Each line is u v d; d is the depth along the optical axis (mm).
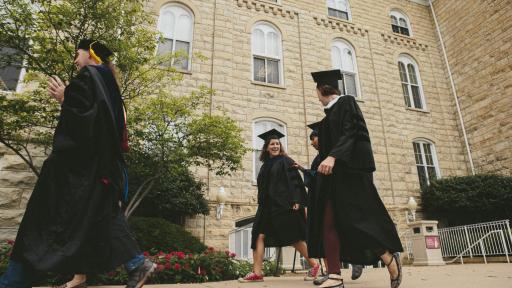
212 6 12938
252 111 12039
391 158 13727
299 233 4758
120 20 6816
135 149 6871
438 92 16109
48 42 6238
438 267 7652
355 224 2729
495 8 14422
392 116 14500
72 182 1999
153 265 2234
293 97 12930
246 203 10648
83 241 1894
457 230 11695
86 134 2020
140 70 7422
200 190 9438
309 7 14844
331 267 2818
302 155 12219
